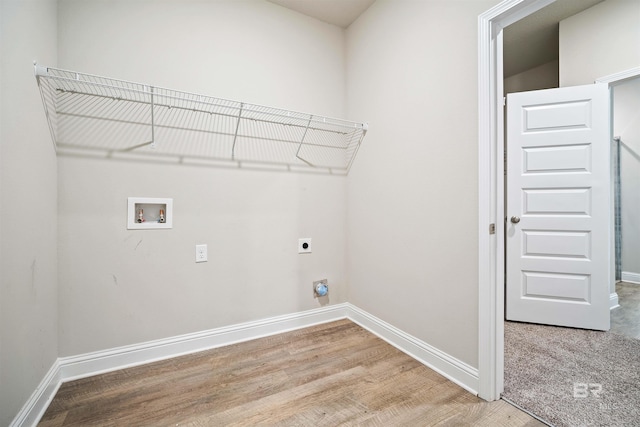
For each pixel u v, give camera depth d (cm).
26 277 118
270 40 210
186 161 182
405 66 183
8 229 105
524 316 237
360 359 175
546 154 230
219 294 193
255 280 205
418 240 175
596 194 218
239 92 198
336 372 161
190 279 184
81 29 155
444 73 157
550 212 229
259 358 176
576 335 212
